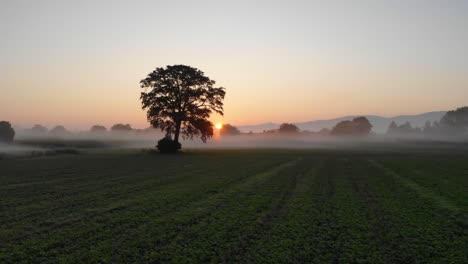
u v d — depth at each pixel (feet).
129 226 38.01
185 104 183.11
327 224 38.99
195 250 30.35
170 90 177.27
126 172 93.91
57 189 63.77
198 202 51.78
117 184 70.79
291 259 28.32
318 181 76.74
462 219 41.34
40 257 28.55
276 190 63.52
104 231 35.99
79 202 51.39
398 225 38.55
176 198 55.06
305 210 46.19
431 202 52.06
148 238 33.71
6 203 50.21
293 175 88.28
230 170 100.53
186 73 179.52
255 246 31.40
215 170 100.27
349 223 39.37
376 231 36.27
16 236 34.12
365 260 28.09
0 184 69.46
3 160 133.28
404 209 46.96
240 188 65.82
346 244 31.96
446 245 31.89
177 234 35.14
